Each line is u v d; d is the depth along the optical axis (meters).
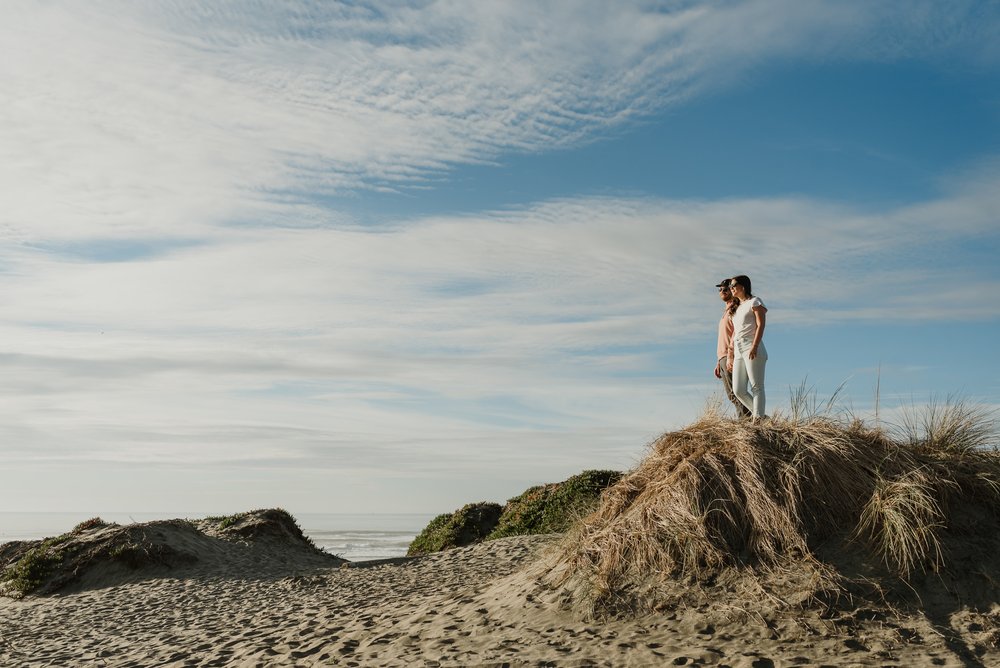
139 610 13.38
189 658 8.24
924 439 8.41
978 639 5.80
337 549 65.44
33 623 12.97
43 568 17.36
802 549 6.97
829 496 7.41
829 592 6.50
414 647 6.91
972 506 7.39
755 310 9.21
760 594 6.64
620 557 7.53
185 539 18.92
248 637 9.08
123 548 17.58
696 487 7.70
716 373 10.16
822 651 5.82
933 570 6.61
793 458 7.68
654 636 6.37
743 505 7.46
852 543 7.03
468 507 22.84
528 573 8.52
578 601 7.24
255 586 15.03
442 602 8.70
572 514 9.62
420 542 22.89
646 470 8.66
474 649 6.58
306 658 7.18
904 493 7.14
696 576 7.05
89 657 9.46
